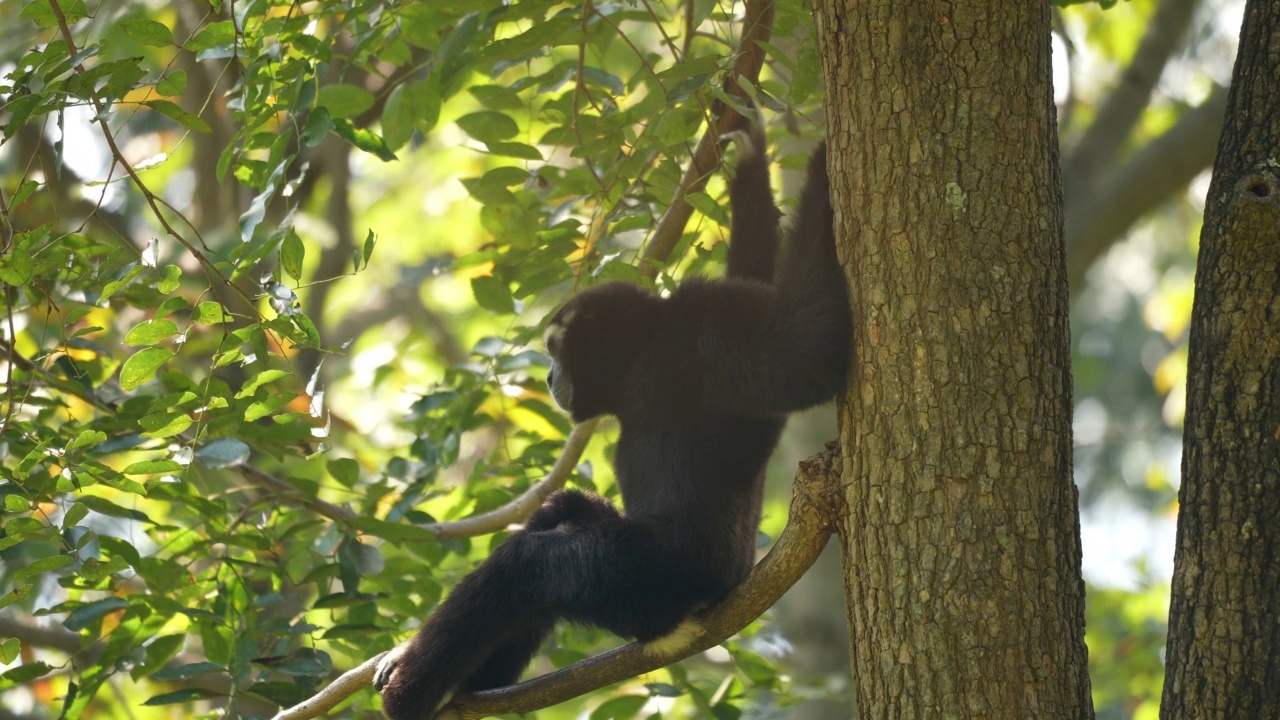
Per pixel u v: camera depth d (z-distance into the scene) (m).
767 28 10.10
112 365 12.19
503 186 11.46
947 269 7.40
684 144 10.96
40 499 9.33
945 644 7.25
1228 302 7.44
